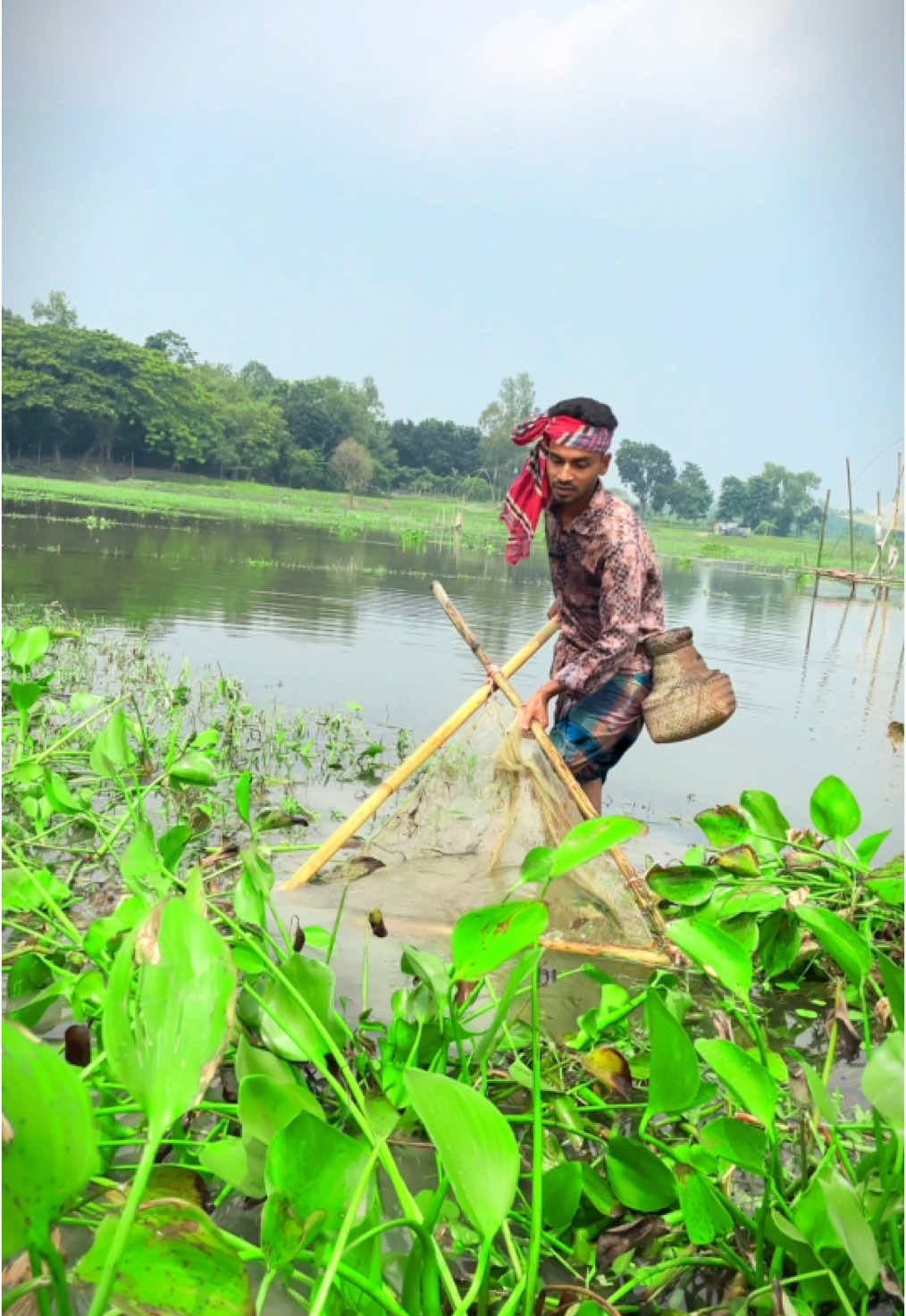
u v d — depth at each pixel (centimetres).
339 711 482
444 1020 177
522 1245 154
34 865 282
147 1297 103
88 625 652
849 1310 130
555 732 321
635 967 261
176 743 404
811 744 482
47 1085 92
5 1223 92
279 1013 163
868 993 248
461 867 305
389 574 1160
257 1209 161
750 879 259
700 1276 153
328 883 295
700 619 952
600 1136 175
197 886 129
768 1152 149
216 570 1044
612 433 305
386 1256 132
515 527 312
